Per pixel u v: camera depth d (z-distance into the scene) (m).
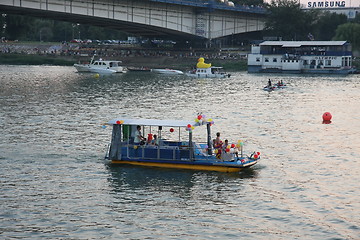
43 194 42.84
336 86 133.12
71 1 147.88
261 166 51.88
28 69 183.75
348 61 181.75
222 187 45.00
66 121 75.00
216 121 77.31
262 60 183.38
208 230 36.28
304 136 67.25
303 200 42.03
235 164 48.97
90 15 155.38
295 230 36.41
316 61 178.62
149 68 190.75
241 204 41.03
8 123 72.62
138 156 51.19
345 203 41.41
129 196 42.66
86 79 147.62
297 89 125.38
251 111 88.06
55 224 37.06
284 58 180.12
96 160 53.09
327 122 78.50
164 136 64.56
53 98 101.38
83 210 39.59
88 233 35.72
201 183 46.03
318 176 48.56
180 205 40.78
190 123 51.22
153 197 42.50
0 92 110.31
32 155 54.72
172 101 99.62
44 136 64.12
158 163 50.53
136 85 131.62
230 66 199.12
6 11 149.75
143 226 36.88
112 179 46.97
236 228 36.66
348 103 100.00
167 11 188.62
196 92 116.75
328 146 61.38
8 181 45.97
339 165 52.59
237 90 122.31
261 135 67.50
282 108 92.31
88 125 72.06
